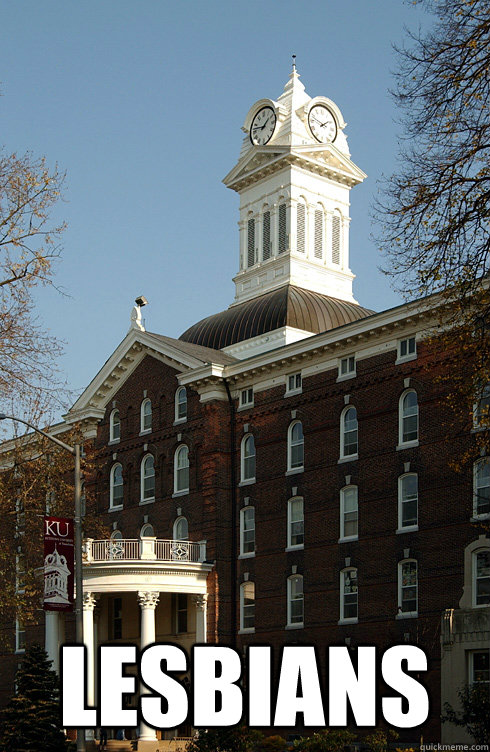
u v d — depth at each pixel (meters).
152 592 63.03
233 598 64.62
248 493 64.94
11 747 54.81
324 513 59.75
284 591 61.25
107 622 72.56
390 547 55.62
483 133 29.98
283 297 73.81
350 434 59.50
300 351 62.09
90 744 60.03
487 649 49.47
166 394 70.81
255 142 82.75
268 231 81.44
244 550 64.69
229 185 84.00
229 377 66.81
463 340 31.45
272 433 63.97
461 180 30.23
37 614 76.62
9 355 44.34
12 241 43.09
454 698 50.16
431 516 53.81
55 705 55.38
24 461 54.09
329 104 83.00
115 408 74.94
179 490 69.00
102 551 65.25
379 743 45.69
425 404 55.19
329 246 81.31
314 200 81.00
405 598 54.66
